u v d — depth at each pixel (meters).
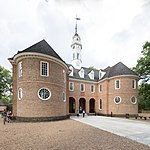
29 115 19.58
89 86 38.62
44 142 8.99
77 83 36.94
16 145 8.38
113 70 35.69
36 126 15.54
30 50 20.78
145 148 7.89
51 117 20.80
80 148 7.77
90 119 24.44
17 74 22.09
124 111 31.16
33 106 19.77
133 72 32.62
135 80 32.59
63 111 23.86
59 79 23.02
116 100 32.44
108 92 34.44
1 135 11.02
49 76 21.33
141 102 43.66
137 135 11.41
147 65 27.78
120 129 14.30
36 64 20.52
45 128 14.24
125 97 31.58
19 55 20.56
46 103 20.56
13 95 22.42
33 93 20.00
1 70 44.06
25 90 20.11
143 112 46.75
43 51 21.41
